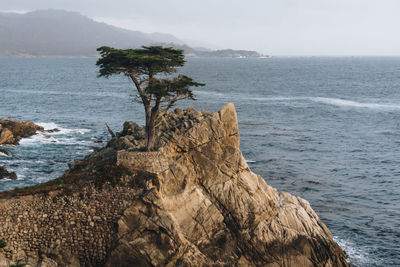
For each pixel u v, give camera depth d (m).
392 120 103.25
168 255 29.55
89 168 33.94
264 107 120.56
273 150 72.88
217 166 34.41
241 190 34.00
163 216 30.12
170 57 34.09
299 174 60.47
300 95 154.38
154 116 35.19
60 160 60.97
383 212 48.38
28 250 28.70
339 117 106.94
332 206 49.69
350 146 77.25
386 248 40.41
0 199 29.14
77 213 30.12
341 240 41.75
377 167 64.75
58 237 29.45
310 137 83.50
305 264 33.56
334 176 60.19
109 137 78.38
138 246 29.69
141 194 31.22
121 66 34.09
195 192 32.47
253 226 33.47
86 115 105.12
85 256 29.89
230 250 32.53
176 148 34.59
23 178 51.84
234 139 35.28
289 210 35.59
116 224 30.45
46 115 103.88
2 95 144.50
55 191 30.41
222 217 33.09
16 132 74.56
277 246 33.31
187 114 39.44
